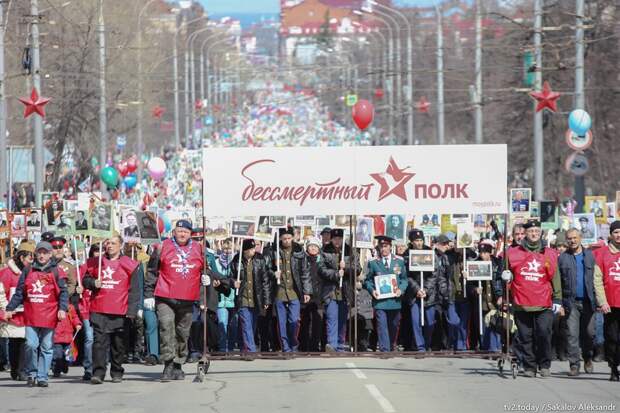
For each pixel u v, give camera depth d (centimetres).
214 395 2178
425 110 9381
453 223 3000
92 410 2014
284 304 2802
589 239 3102
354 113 5350
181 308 2388
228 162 2453
